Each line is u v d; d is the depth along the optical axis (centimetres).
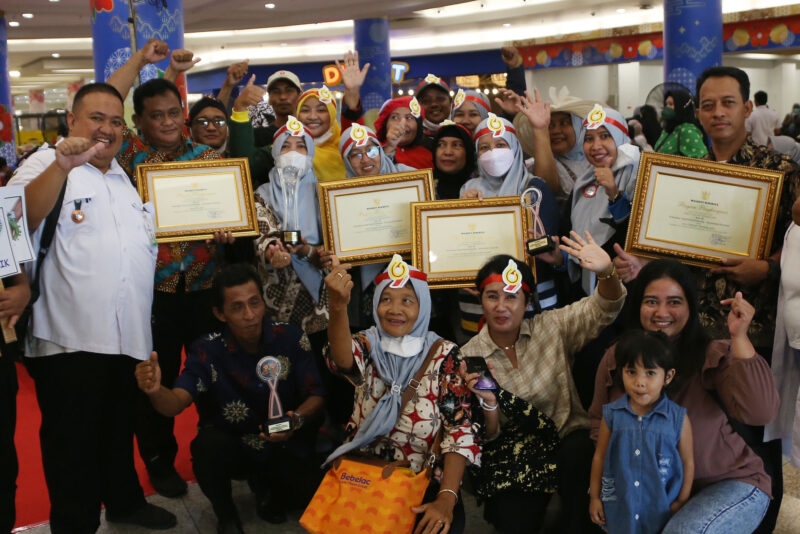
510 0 1822
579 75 2066
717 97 356
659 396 283
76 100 327
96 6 772
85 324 321
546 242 357
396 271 313
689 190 356
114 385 343
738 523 276
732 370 286
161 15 773
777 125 1180
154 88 396
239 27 1650
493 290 332
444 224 398
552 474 325
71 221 320
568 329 347
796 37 1515
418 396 313
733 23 1603
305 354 365
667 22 1112
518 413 334
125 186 345
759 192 346
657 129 555
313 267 410
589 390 388
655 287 302
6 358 298
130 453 358
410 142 505
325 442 403
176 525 365
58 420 326
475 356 318
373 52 1694
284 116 552
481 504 371
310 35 2070
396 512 288
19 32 1698
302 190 420
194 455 345
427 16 1916
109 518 365
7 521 304
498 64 2041
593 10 1759
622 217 382
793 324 315
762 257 344
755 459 296
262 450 359
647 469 277
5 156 1447
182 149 412
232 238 395
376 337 322
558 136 481
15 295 297
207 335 362
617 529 282
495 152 410
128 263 332
